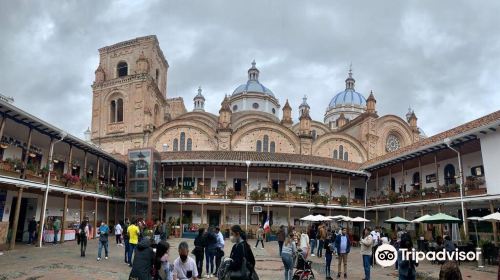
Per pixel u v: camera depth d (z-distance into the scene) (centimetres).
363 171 4453
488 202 2869
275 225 4384
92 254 2319
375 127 5906
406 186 4206
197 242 1652
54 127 2766
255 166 4281
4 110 2353
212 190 4197
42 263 1906
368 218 4719
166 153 4578
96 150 3522
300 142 5434
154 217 4100
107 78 6197
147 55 6034
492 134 2719
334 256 2719
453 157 3512
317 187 4644
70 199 3612
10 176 2452
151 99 6041
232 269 998
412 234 3603
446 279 685
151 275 969
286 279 1395
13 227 2484
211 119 6116
